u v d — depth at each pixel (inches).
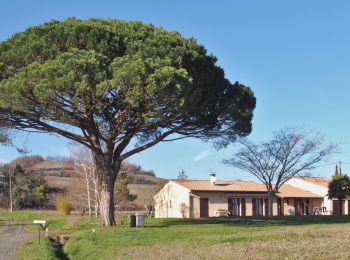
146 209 2289.6
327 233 865.5
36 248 831.7
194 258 607.2
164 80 880.9
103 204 1137.4
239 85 1187.3
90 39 970.7
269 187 1823.3
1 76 947.3
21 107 927.7
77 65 863.1
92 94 902.4
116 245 784.3
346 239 748.0
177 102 925.8
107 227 1103.0
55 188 2972.4
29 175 2994.6
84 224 1314.0
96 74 877.8
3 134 1072.2
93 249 760.3
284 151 1811.0
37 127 1061.1
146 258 633.0
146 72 882.1
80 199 2181.3
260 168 1823.3
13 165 3572.8
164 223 1252.5
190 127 1178.0
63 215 1859.0
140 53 953.5
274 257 584.7
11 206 2506.2
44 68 862.5
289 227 1082.7
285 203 2300.7
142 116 974.4
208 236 885.2
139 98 915.4
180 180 2183.8
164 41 1023.0
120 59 908.0
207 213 2069.4
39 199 2810.0
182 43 1050.1
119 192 2161.7
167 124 1102.4
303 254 599.5
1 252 825.5
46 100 905.5
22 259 731.4
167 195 2174.0
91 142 1103.6
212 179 2164.1
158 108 958.4
